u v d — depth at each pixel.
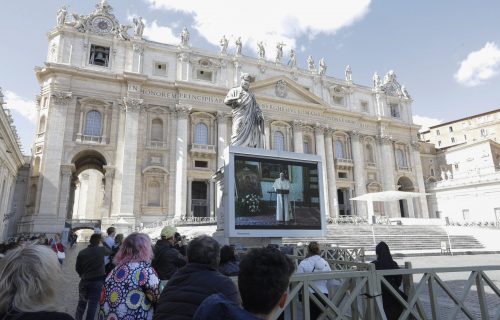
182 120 40.91
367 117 53.38
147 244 4.03
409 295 5.32
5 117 22.64
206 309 2.21
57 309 2.11
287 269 2.27
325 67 53.31
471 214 47.53
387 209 51.00
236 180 12.88
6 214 31.08
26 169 38.72
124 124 38.53
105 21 40.31
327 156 49.12
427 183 55.59
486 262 19.69
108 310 3.68
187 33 43.81
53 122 35.41
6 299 1.96
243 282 2.19
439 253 24.94
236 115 14.99
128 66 40.25
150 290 3.74
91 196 58.50
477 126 63.84
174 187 39.31
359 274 4.84
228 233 12.32
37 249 2.16
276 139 46.78
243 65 46.62
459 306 5.20
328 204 46.94
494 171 47.19
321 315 4.70
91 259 6.58
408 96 58.72
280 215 13.37
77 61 38.00
